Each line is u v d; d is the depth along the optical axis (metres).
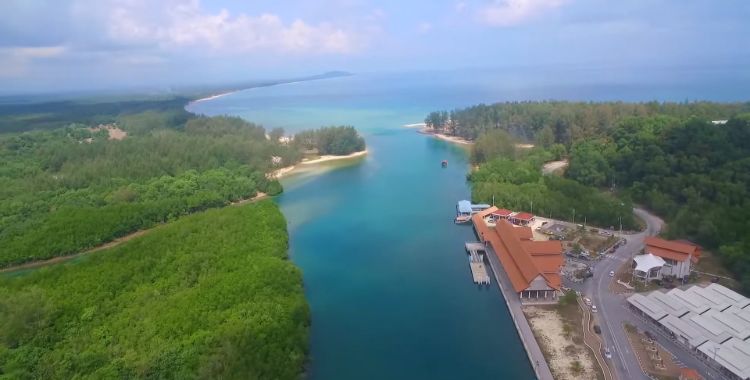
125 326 93.88
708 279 108.12
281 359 81.19
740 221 121.62
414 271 125.44
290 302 99.06
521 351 90.25
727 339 83.00
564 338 89.88
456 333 97.19
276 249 126.19
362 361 89.25
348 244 144.12
